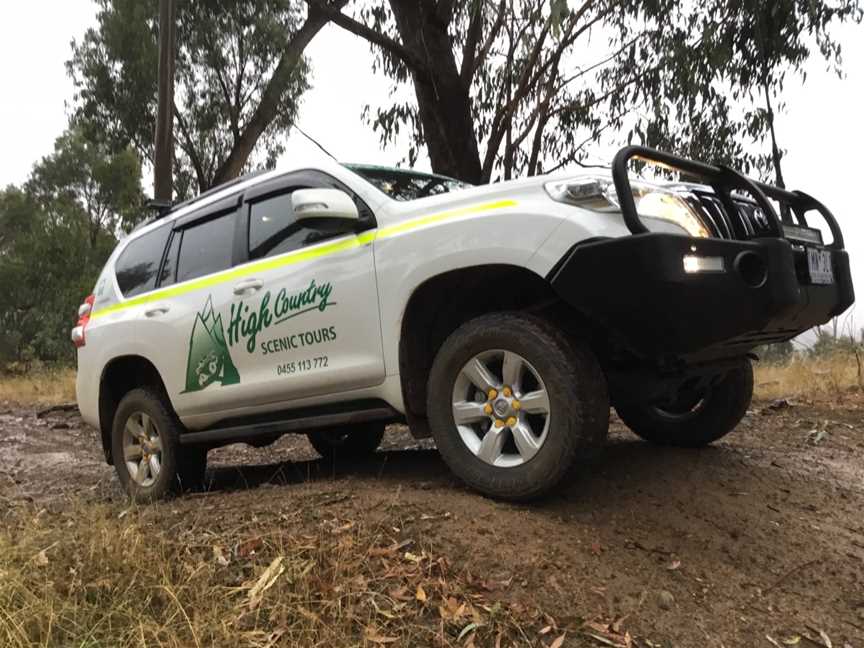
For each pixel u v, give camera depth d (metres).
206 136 16.17
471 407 3.61
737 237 3.62
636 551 3.30
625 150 3.30
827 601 3.19
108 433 5.69
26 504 4.67
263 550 3.25
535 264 3.35
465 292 3.88
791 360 9.07
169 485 5.05
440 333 4.03
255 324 4.46
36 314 29.55
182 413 4.97
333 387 4.13
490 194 3.66
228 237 4.88
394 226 3.91
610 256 3.16
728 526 3.65
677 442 4.86
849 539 3.74
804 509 4.01
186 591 2.90
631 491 3.86
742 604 3.08
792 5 9.28
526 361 3.40
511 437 3.67
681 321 3.15
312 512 3.59
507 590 2.95
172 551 3.32
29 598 2.82
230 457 7.18
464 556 3.12
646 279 3.09
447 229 3.64
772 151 9.97
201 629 2.63
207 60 15.28
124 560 3.13
